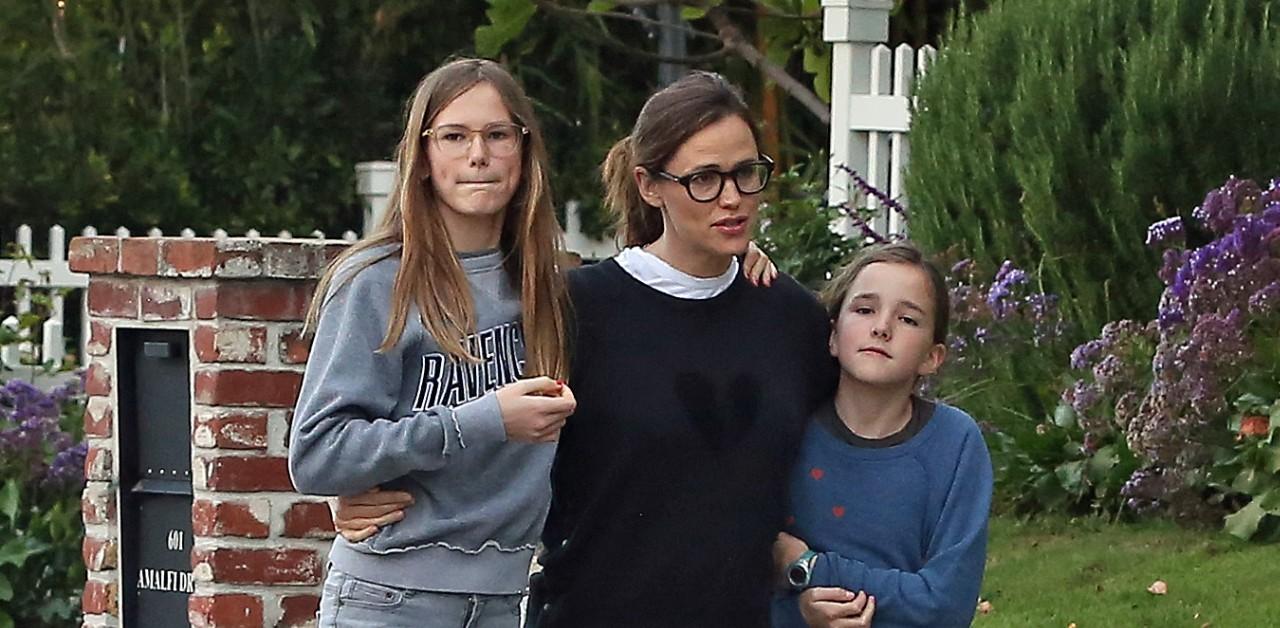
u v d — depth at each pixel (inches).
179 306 531.8
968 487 390.9
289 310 529.0
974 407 780.6
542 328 367.2
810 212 814.5
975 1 1194.0
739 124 370.3
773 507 379.6
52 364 887.1
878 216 927.7
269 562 532.1
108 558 557.0
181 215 1263.5
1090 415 725.9
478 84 365.1
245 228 1278.3
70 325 1143.6
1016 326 783.1
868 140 950.4
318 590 535.8
